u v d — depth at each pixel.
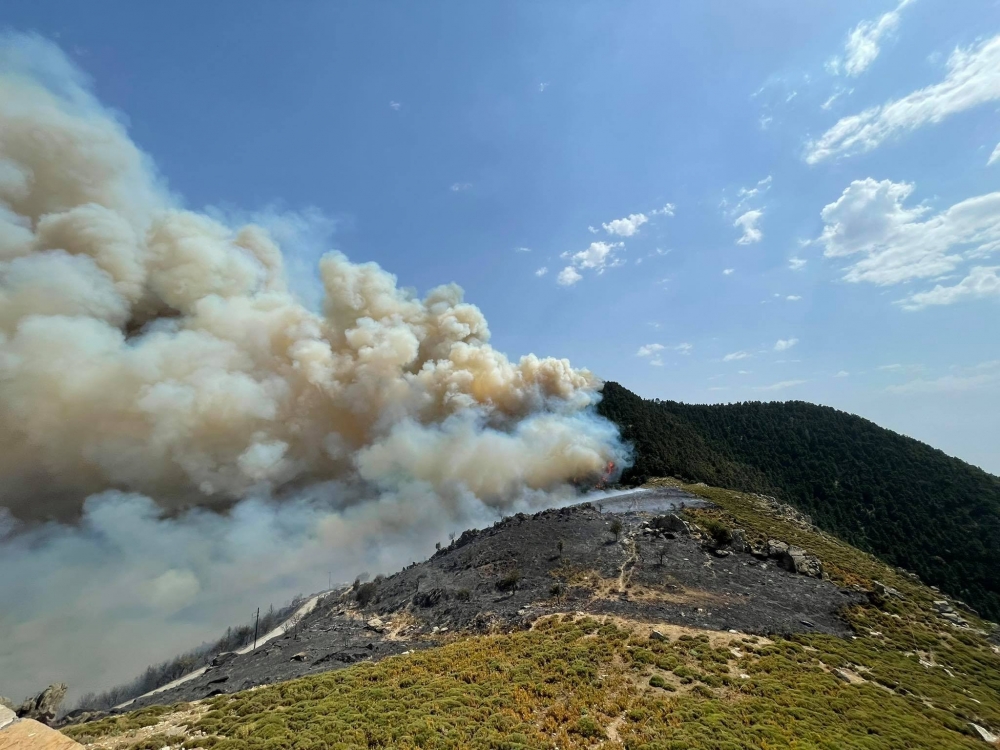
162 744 23.56
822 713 25.31
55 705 35.41
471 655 34.62
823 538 76.50
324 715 25.28
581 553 59.22
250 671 42.12
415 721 23.56
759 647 34.66
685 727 22.89
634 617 40.12
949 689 32.66
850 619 43.91
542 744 21.77
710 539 62.78
